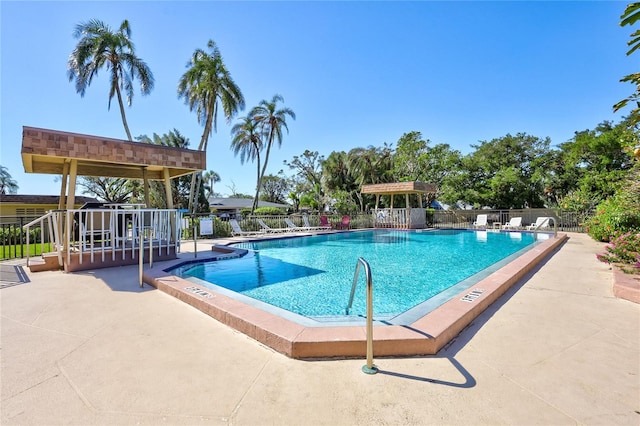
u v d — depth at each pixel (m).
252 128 24.80
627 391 2.05
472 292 4.02
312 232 15.88
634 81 3.84
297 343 2.53
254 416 1.82
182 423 1.76
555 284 5.03
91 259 6.20
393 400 1.96
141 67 19.52
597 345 2.74
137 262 6.79
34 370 2.35
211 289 4.29
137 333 3.06
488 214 22.00
